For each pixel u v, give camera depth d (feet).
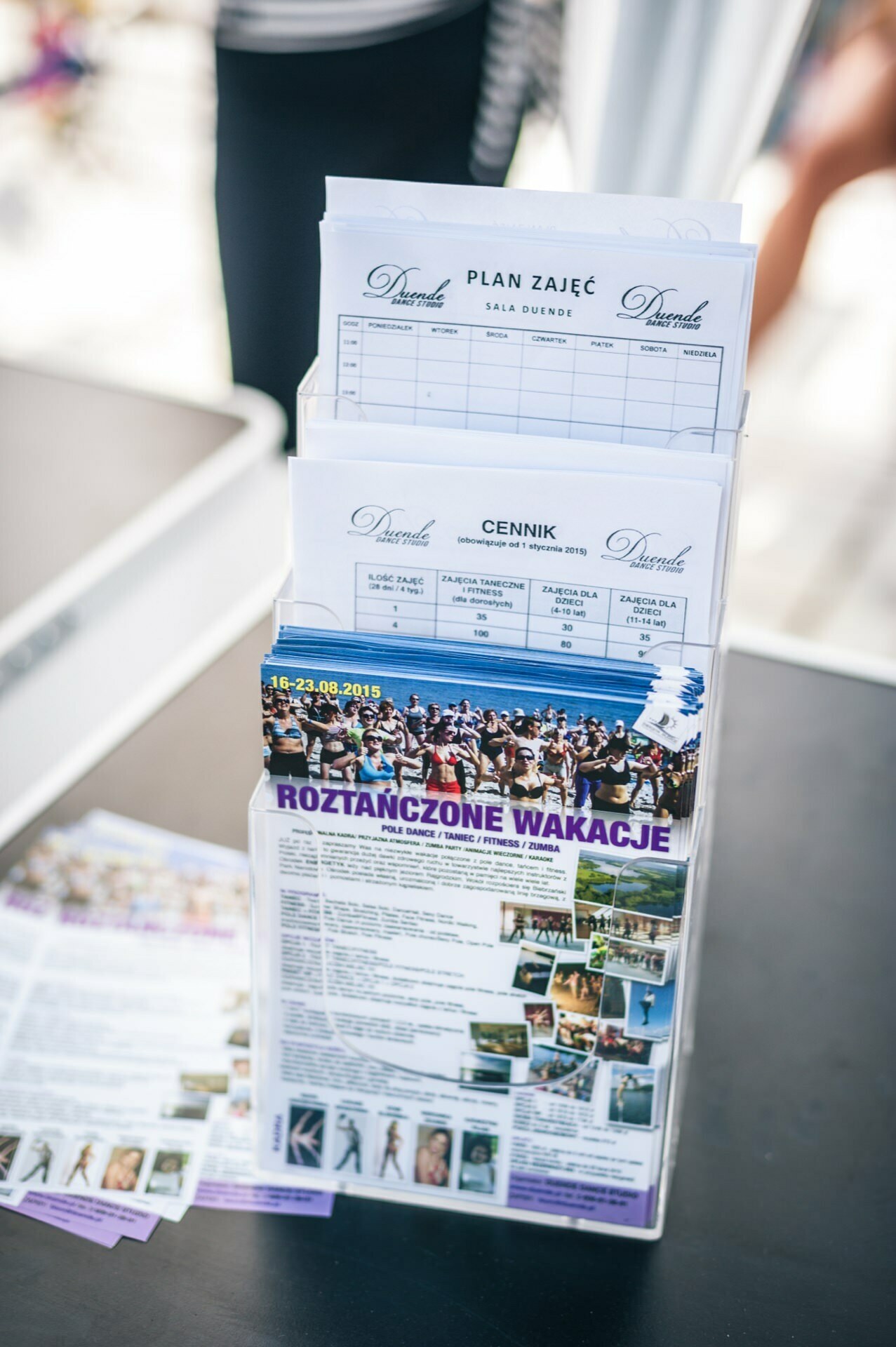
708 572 1.73
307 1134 2.10
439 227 1.81
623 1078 1.93
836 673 3.46
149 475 4.09
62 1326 1.87
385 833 1.82
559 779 1.71
